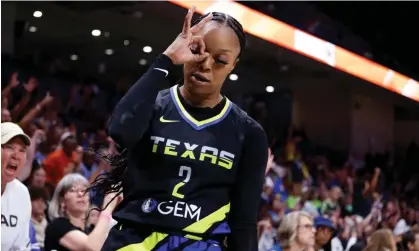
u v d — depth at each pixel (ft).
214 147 5.63
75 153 19.67
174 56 5.52
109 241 5.56
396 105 49.70
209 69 5.58
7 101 24.84
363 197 32.14
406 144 50.06
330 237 16.20
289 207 28.14
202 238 5.53
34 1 30.48
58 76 38.68
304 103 45.47
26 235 10.92
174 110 5.69
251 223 5.81
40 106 21.59
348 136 45.55
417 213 36.04
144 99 5.40
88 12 31.83
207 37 5.58
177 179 5.53
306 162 38.60
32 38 37.78
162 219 5.46
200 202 5.55
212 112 5.74
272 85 44.57
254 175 5.80
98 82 41.86
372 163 44.19
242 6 27.12
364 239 24.72
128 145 5.45
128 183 5.65
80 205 11.98
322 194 29.86
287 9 36.35
